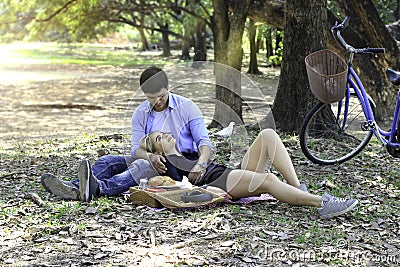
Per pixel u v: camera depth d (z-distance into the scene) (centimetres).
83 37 2470
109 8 2359
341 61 676
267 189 536
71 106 1775
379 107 1253
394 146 664
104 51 5650
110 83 2683
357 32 1258
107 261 421
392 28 1409
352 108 760
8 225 504
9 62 4119
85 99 2012
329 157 749
